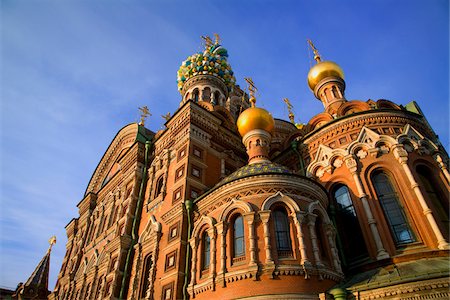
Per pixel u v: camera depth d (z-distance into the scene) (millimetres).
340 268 15594
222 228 16078
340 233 18438
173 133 25359
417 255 15281
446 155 20391
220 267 15094
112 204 29344
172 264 17859
